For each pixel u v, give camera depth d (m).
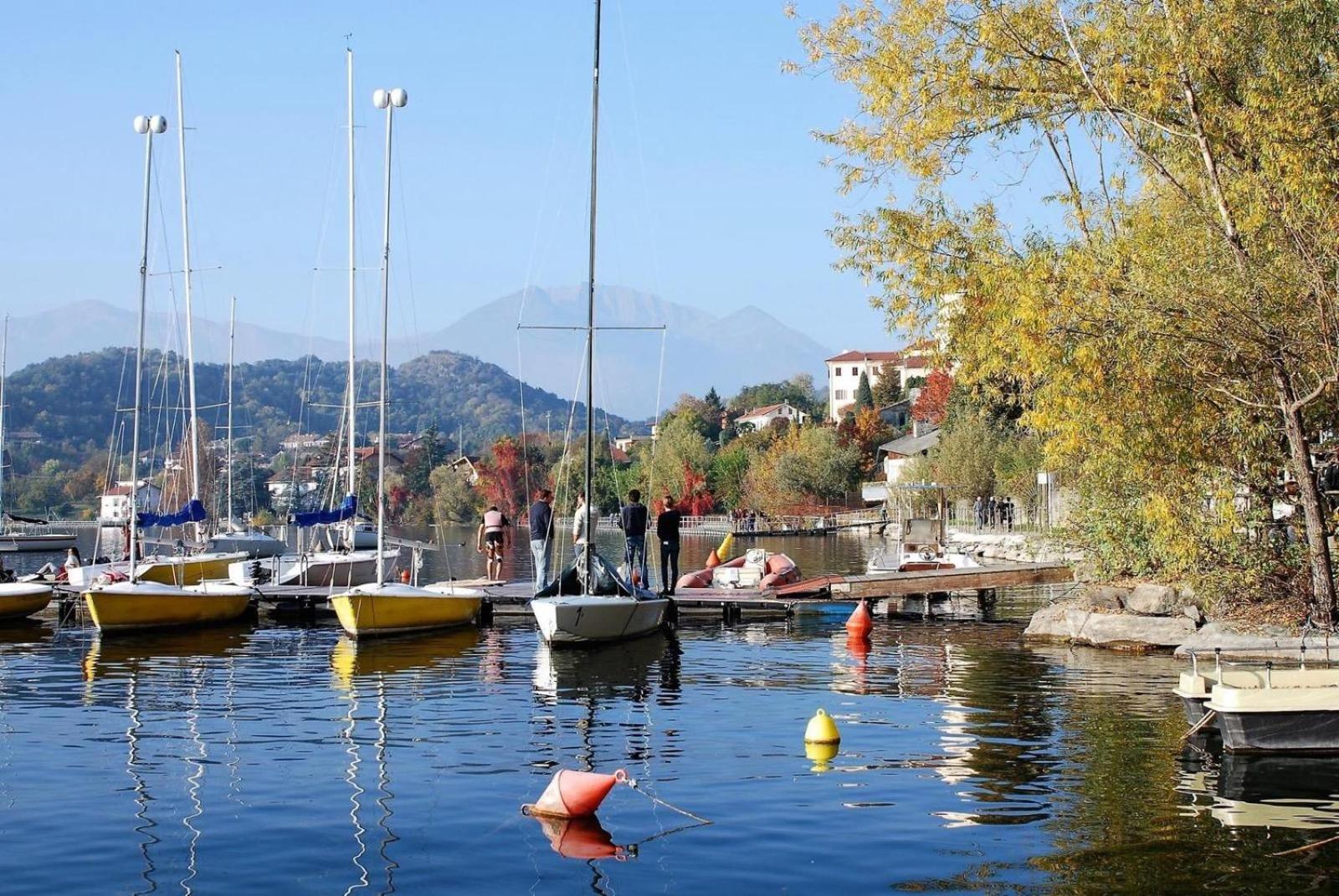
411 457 134.50
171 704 18.89
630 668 22.47
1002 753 15.14
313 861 11.24
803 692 19.80
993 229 24.66
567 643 25.41
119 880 10.75
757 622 30.17
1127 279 20.33
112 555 43.28
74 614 31.67
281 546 49.38
